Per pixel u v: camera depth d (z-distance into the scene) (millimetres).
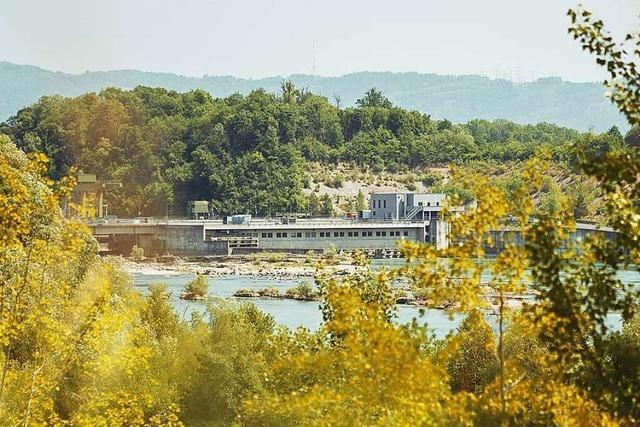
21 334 76250
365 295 91750
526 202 50062
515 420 51156
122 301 113938
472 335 104125
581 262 48031
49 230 80312
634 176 47219
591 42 48906
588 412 50312
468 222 50719
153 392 109125
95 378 94312
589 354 48438
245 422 100375
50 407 82250
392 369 50750
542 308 50531
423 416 50594
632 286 52500
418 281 55312
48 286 80188
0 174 73562
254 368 116688
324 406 59719
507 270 50500
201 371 117812
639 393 47250
